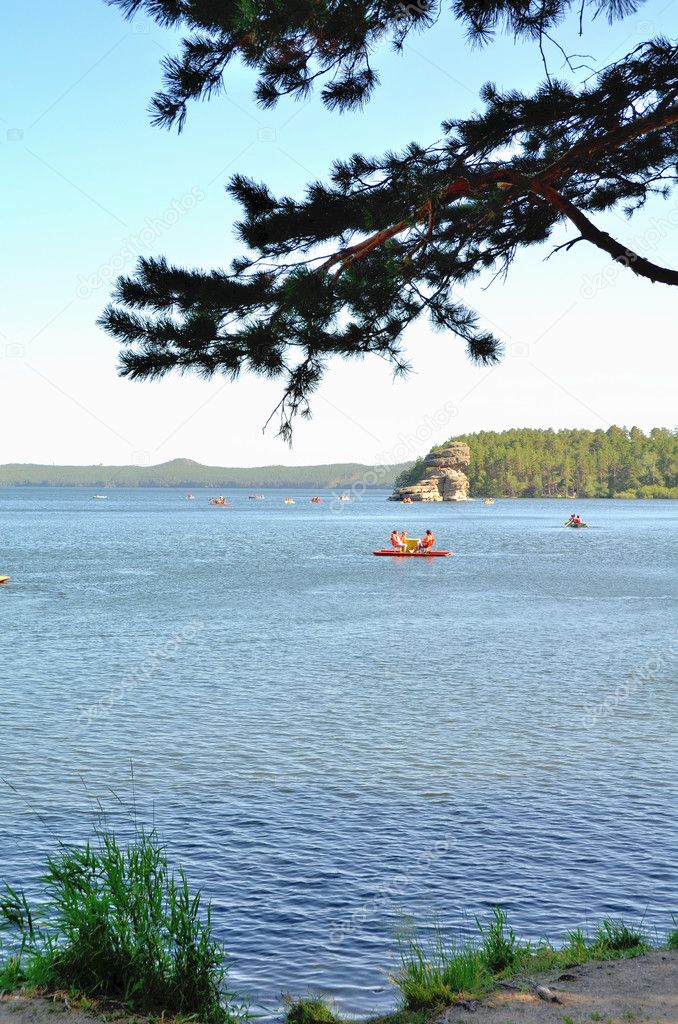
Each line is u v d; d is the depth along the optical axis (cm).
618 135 743
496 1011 659
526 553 9469
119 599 5162
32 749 1953
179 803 1602
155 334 693
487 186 749
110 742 2014
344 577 6706
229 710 2348
